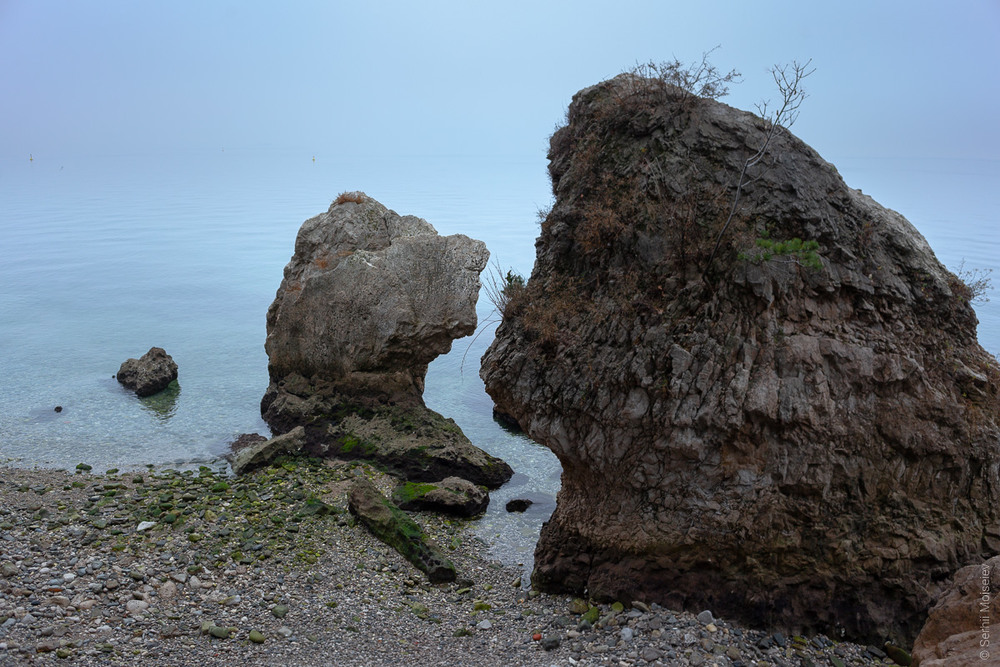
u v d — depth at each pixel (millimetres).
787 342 13859
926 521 13758
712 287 14375
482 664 12445
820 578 13492
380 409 25156
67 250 69562
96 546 16359
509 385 15617
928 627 10477
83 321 44344
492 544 19203
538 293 16266
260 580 15562
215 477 22328
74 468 23188
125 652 12109
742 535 13547
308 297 26938
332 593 15352
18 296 50625
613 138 16094
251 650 12734
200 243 74250
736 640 12977
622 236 15156
